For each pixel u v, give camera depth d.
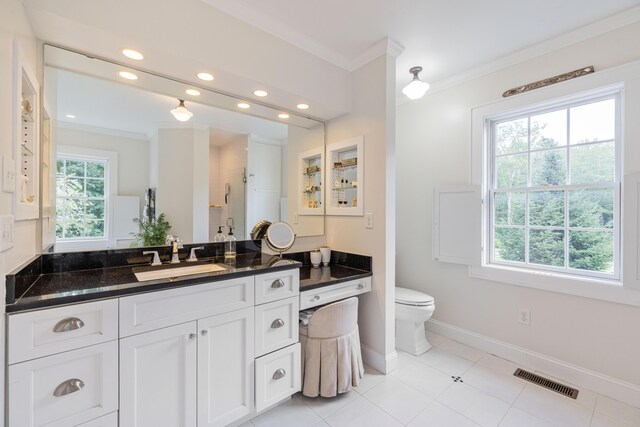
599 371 1.93
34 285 1.27
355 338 2.00
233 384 1.55
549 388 1.99
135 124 1.81
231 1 1.67
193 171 2.01
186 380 1.39
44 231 1.48
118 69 1.63
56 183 1.54
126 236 1.77
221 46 1.66
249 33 1.78
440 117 2.80
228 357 1.54
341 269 2.35
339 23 1.90
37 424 1.04
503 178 2.50
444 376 2.14
